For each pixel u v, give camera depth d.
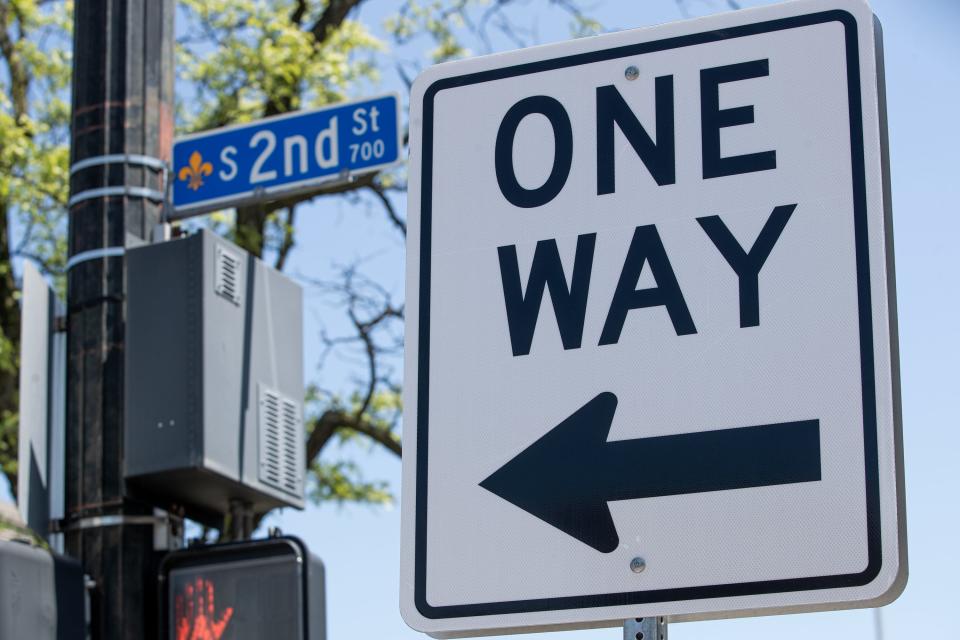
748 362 2.71
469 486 2.77
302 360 6.18
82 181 6.21
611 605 2.65
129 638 5.46
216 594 5.27
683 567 2.63
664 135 2.89
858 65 2.84
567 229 2.88
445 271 2.92
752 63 2.89
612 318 2.80
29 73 14.42
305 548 5.26
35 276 5.92
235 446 5.72
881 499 2.58
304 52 13.90
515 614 2.69
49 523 5.71
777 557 2.59
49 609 5.13
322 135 6.26
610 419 2.74
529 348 2.82
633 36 2.97
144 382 5.70
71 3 14.57
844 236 2.74
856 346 2.67
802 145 2.81
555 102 2.98
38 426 5.78
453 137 3.01
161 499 5.71
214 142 6.34
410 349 2.88
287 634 5.17
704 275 2.78
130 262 5.86
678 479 2.67
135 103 6.30
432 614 2.73
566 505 2.71
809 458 2.63
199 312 5.71
